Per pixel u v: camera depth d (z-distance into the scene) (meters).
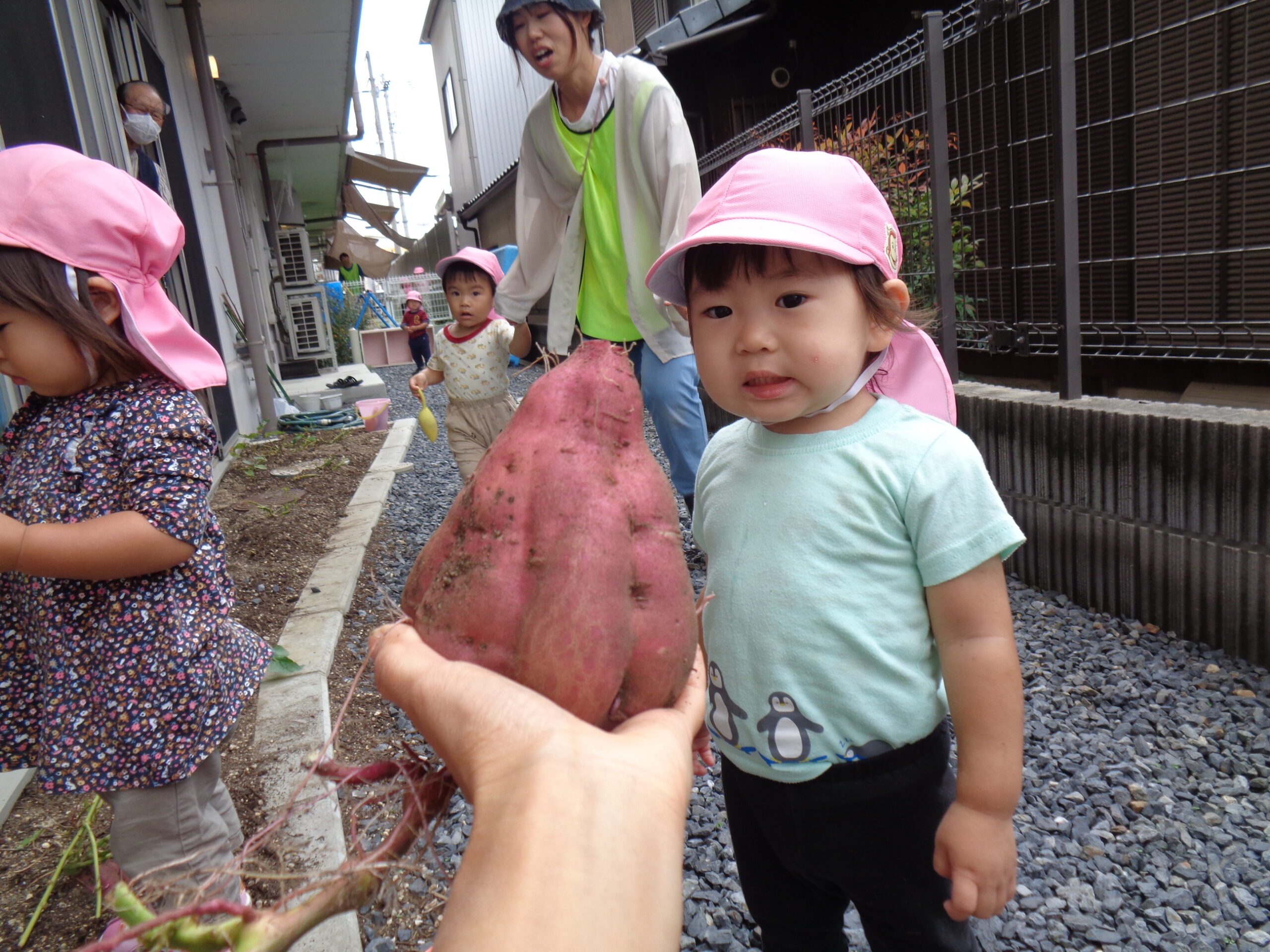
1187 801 2.12
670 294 1.44
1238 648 2.76
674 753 0.66
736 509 1.34
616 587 0.83
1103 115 4.74
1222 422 2.72
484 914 0.53
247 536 4.73
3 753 1.59
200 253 7.09
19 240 1.42
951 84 5.84
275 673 2.95
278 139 14.16
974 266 5.19
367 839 2.07
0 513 1.54
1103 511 3.15
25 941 1.84
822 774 1.25
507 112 20.02
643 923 0.54
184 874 0.71
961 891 1.15
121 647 1.52
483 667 0.74
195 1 7.11
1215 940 1.71
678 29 7.77
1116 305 4.84
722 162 6.88
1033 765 2.30
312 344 14.30
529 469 0.88
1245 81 3.99
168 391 1.58
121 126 4.27
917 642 1.24
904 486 1.22
